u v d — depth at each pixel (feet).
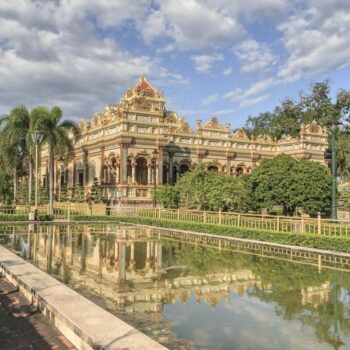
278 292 38.55
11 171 153.89
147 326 28.84
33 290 33.73
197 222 95.91
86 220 122.72
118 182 142.41
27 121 133.59
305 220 72.74
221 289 39.73
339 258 59.31
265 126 267.80
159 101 170.91
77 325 24.98
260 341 26.11
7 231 93.61
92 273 46.75
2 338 25.94
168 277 45.11
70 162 183.62
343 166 162.20
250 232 79.41
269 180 93.56
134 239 81.92
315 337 26.84
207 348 25.02
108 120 152.87
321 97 223.92
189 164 159.22
